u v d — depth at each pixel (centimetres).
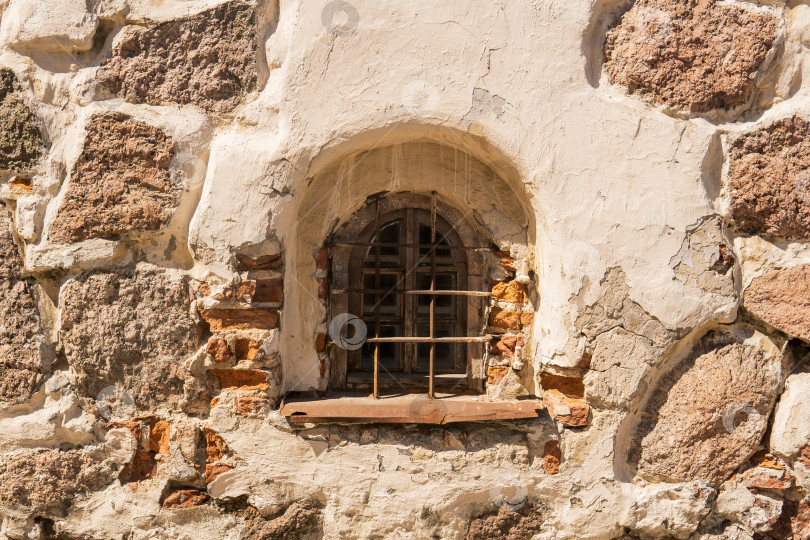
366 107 225
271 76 229
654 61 229
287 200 228
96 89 226
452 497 235
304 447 233
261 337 230
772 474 240
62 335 230
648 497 238
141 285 229
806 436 237
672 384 239
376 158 243
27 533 233
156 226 227
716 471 239
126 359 230
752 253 238
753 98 236
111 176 226
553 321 235
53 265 227
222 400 233
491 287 255
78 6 223
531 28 227
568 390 240
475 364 261
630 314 232
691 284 232
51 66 227
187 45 227
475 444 237
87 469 233
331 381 258
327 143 227
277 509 235
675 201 231
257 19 228
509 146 229
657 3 229
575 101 229
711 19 229
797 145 235
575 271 231
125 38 226
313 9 224
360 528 236
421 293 252
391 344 292
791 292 235
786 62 235
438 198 255
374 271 260
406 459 235
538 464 238
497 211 250
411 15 224
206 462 234
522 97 228
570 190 230
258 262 228
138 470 234
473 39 226
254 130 229
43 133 227
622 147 230
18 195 228
